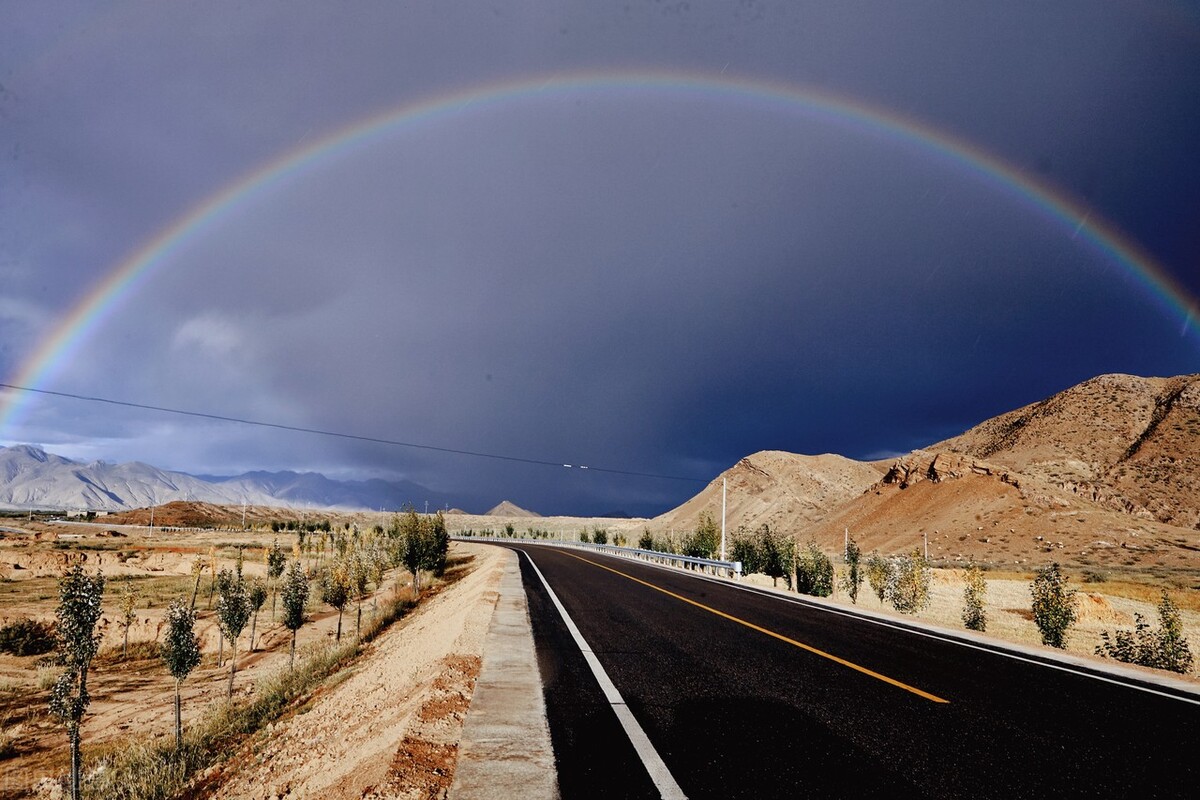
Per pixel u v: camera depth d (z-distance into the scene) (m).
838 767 4.75
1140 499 75.19
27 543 71.94
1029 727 5.78
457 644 10.00
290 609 22.45
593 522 178.38
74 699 11.56
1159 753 5.15
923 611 25.34
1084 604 25.02
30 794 13.09
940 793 4.30
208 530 114.31
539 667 8.30
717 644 9.98
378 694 8.90
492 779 4.50
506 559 36.28
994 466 79.38
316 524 115.31
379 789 4.45
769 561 29.06
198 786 8.65
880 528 79.19
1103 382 110.88
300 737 8.89
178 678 13.39
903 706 6.44
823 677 7.71
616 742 5.30
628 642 10.17
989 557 60.88
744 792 4.29
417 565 33.31
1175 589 35.53
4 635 29.98
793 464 132.12
